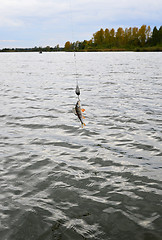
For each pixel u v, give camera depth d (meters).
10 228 4.21
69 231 4.11
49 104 12.87
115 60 60.50
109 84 19.77
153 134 8.38
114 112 11.09
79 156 6.88
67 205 4.78
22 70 34.25
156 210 4.60
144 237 3.96
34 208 4.69
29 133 8.66
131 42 157.75
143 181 5.58
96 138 8.16
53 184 5.50
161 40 150.38
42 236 4.03
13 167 6.25
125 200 4.91
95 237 3.97
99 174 5.91
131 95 14.91
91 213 4.55
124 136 8.28
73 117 10.48
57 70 34.09
